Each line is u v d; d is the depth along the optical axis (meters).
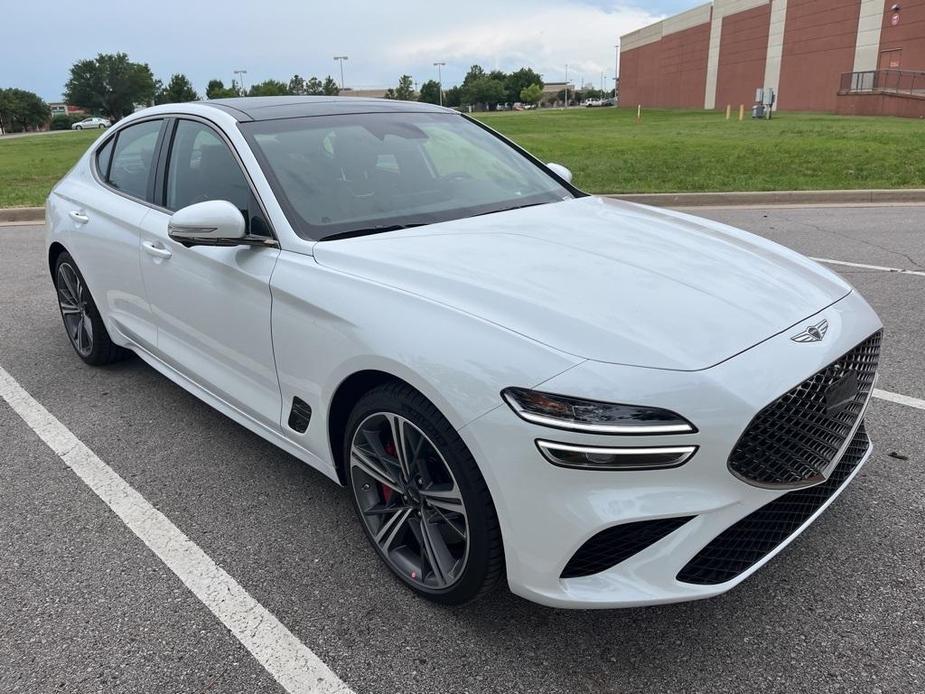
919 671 2.19
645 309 2.25
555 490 2.01
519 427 2.02
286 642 2.40
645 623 2.43
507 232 2.91
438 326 2.25
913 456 3.36
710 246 2.89
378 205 3.11
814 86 46.53
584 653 2.31
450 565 2.42
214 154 3.32
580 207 3.41
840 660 2.24
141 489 3.33
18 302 6.31
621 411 1.96
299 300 2.66
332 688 2.21
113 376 4.64
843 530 2.85
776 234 8.30
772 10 50.53
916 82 37.72
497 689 2.19
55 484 3.39
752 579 2.61
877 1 40.16
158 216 3.61
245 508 3.16
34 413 4.12
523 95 139.50
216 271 3.08
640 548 2.07
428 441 2.29
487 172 3.62
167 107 3.90
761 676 2.20
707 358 2.08
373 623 2.47
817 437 2.26
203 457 3.60
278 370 2.88
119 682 2.26
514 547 2.12
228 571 2.76
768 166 13.54
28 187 13.90
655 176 12.86
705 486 2.02
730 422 2.00
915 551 2.72
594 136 22.64
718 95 60.31
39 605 2.60
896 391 4.05
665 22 71.06
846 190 10.81
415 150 3.54
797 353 2.20
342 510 3.14
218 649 2.38
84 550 2.90
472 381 2.10
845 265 6.81
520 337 2.12
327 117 3.52
